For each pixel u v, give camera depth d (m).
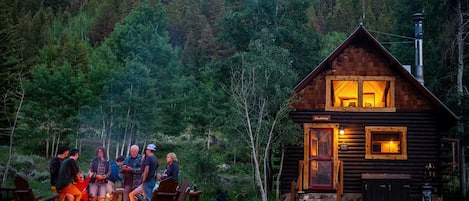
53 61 54.03
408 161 20.61
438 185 20.50
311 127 20.77
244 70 20.64
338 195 19.69
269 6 28.69
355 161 20.66
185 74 62.88
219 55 78.56
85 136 45.84
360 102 20.83
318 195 20.45
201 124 42.81
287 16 29.81
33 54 70.19
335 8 115.06
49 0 118.81
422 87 20.36
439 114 20.59
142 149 43.56
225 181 26.80
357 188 20.50
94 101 41.56
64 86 40.97
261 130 20.17
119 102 41.09
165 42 44.53
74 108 41.66
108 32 88.69
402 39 31.81
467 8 26.80
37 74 41.44
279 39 27.91
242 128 20.72
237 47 29.94
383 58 20.97
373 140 21.20
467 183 26.56
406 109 20.80
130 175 13.43
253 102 20.56
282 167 20.84
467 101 24.12
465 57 26.73
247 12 28.83
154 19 46.12
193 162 24.34
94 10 112.19
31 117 40.59
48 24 95.50
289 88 20.14
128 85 40.34
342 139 20.77
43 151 42.75
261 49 21.14
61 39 78.56
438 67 27.47
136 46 44.00
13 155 36.28
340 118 20.80
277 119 19.67
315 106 20.84
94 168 13.73
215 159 25.73
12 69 38.03
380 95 22.34
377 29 82.69
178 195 11.09
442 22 26.92
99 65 43.66
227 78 27.83
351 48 21.03
